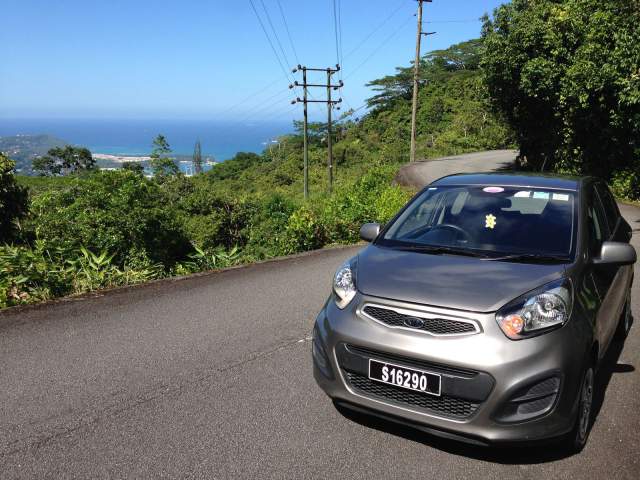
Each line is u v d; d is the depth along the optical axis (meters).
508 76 23.75
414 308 2.99
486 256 3.52
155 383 4.09
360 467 3.01
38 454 3.11
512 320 2.86
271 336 5.17
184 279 7.59
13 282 6.48
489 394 2.77
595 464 3.07
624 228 5.07
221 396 3.88
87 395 3.87
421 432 3.40
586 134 21.78
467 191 4.35
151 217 10.02
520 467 3.04
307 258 9.56
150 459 3.06
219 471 2.96
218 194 17.98
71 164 88.56
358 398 3.13
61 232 9.73
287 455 3.12
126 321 5.59
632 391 4.01
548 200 4.05
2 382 4.08
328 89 40.97
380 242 4.05
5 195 10.20
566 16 21.23
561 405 2.83
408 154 65.56
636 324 5.54
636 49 16.56
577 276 3.30
